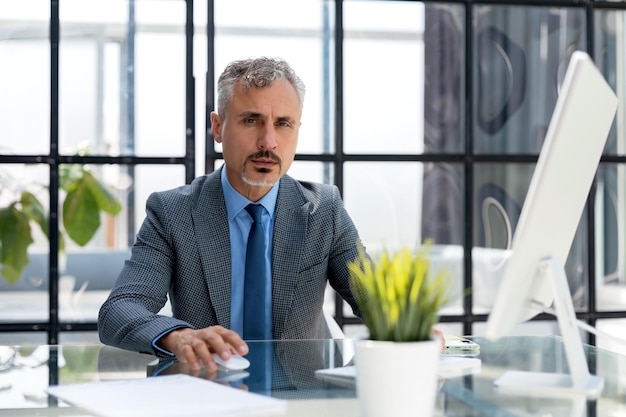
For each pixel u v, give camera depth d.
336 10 3.56
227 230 2.46
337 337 2.54
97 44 3.43
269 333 2.46
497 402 1.53
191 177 3.47
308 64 3.55
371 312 1.35
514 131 3.69
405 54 3.62
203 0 3.47
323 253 2.52
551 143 1.51
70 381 1.70
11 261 3.41
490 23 3.67
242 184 2.47
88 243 3.44
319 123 3.57
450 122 3.66
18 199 3.41
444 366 1.82
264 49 3.52
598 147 1.70
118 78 3.44
